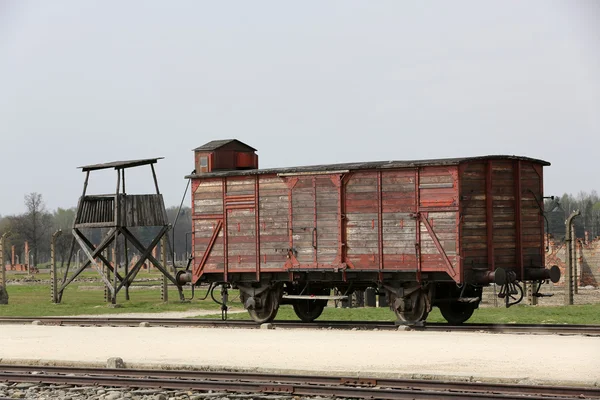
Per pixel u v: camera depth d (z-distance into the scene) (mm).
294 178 28625
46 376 17609
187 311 39500
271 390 15867
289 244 28688
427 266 26156
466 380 16312
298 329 27391
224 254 30125
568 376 16266
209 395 15703
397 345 21750
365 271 27266
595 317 30094
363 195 27359
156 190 44594
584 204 189000
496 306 38875
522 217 27516
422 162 26234
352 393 15242
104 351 22125
